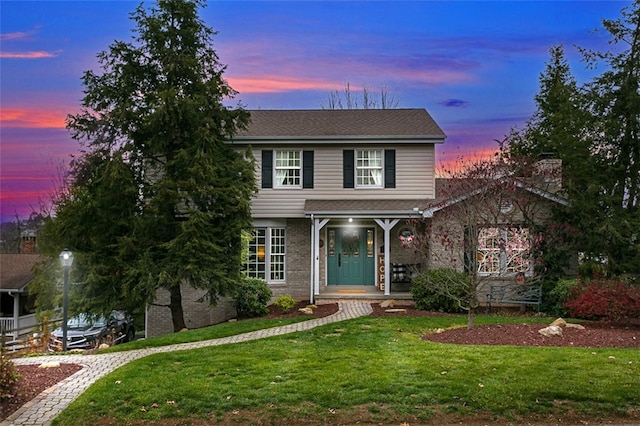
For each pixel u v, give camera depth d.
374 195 19.58
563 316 14.92
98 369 9.60
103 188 15.30
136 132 16.02
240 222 15.91
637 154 17.77
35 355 11.32
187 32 15.95
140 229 15.40
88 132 15.83
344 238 19.88
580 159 17.34
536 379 7.71
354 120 21.38
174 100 15.15
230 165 16.55
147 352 11.09
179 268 15.11
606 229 16.02
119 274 15.41
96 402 7.33
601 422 6.51
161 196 15.17
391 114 22.33
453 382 7.66
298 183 19.77
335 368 8.64
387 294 17.83
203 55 16.75
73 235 15.45
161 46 15.84
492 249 14.91
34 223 41.06
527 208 16.77
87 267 15.15
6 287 23.00
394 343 10.59
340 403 7.07
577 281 15.21
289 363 9.13
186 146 16.14
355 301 17.91
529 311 16.08
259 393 7.45
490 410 6.82
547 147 23.25
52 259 15.36
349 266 19.83
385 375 8.08
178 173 16.00
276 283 19.66
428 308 15.92
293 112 22.92
